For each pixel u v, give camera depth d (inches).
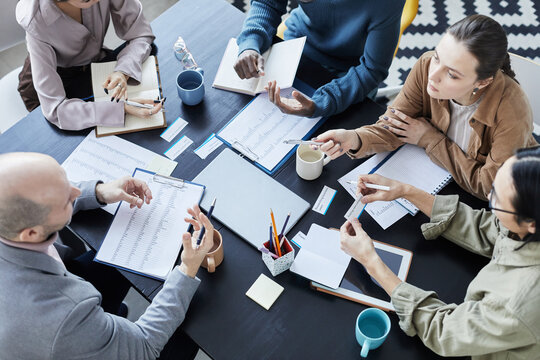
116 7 68.7
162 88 66.3
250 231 54.6
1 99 75.3
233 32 71.7
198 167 59.9
